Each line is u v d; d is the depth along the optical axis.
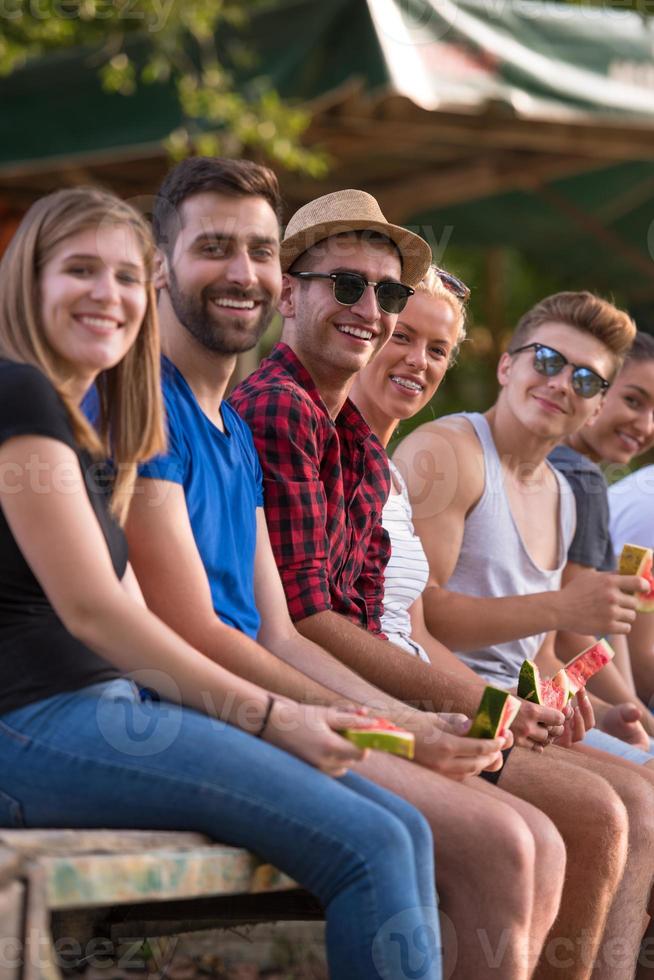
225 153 13.73
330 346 6.88
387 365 7.60
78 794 4.62
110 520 5.01
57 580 4.59
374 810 4.73
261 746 4.79
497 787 6.09
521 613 7.49
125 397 5.12
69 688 4.67
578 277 21.11
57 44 14.97
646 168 16.97
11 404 4.60
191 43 12.12
